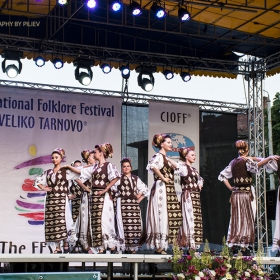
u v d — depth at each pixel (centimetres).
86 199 862
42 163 1148
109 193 838
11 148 1133
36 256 721
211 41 1198
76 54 1134
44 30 1106
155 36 1187
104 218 825
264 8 985
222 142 1280
